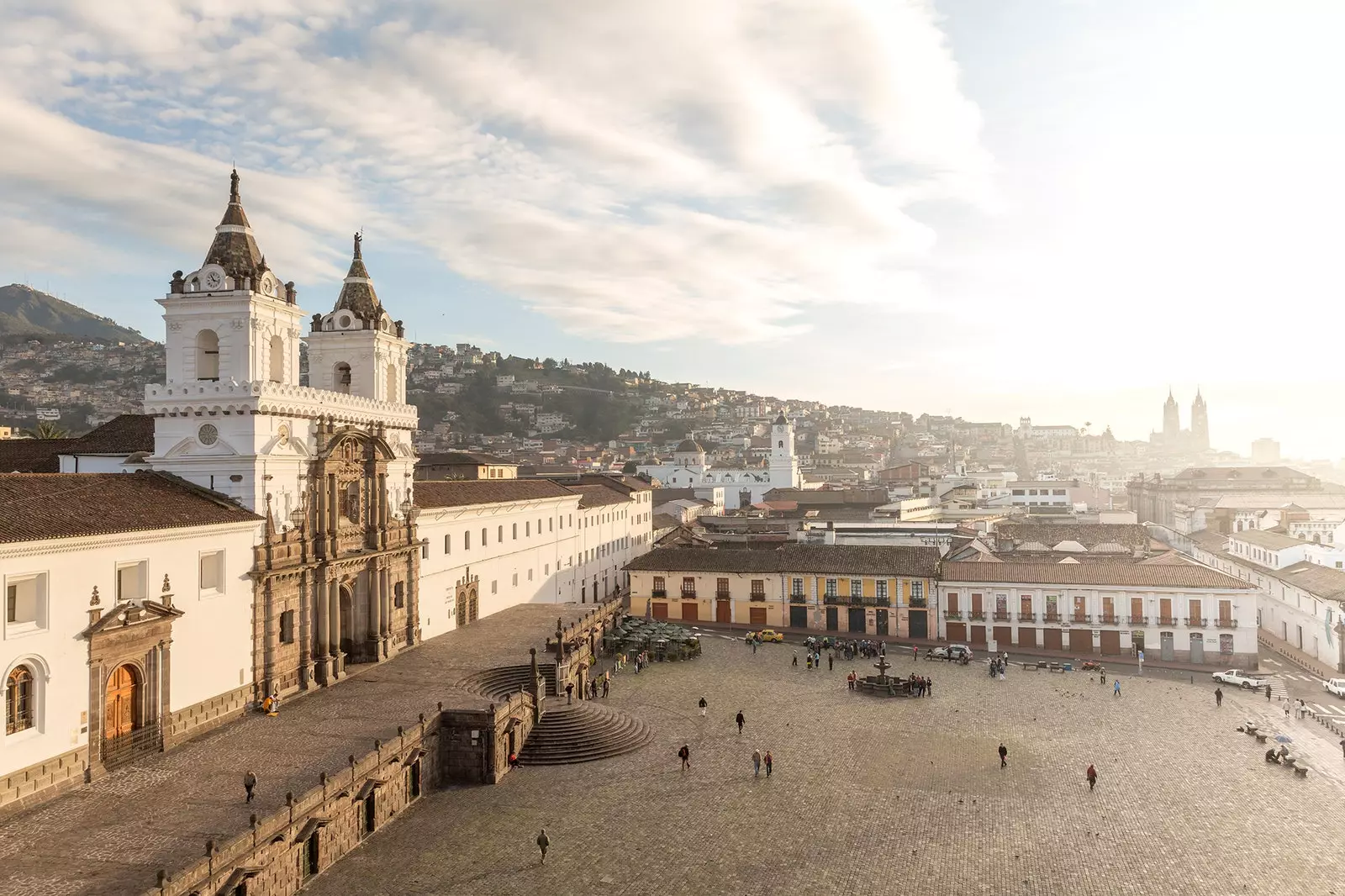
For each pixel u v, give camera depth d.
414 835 40.59
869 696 67.88
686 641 82.56
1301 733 59.84
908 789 47.62
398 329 74.06
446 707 50.75
